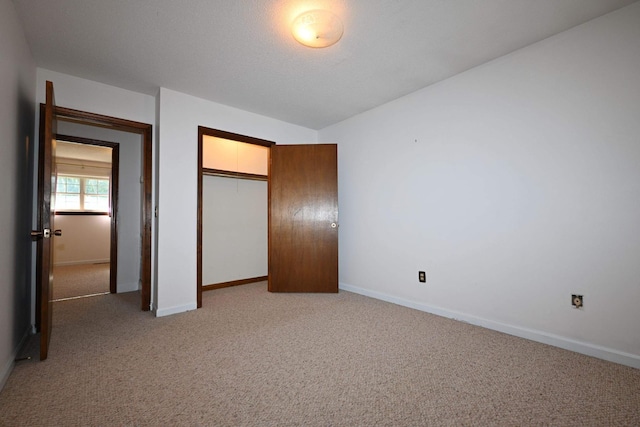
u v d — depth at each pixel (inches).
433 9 69.1
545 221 81.1
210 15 70.2
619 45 70.0
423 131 111.8
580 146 75.5
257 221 171.8
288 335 86.8
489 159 92.7
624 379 62.1
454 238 101.8
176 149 111.0
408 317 103.1
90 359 71.4
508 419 49.8
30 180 89.0
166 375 64.1
